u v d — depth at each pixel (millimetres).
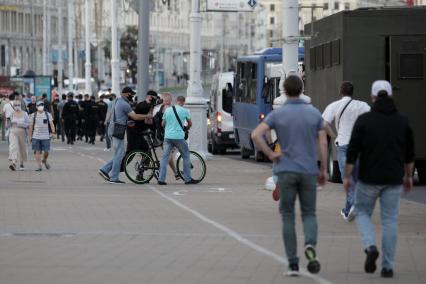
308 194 25828
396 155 25906
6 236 33125
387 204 26078
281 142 25953
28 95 138875
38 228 35219
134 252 29812
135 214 39562
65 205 42781
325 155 26125
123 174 60031
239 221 37406
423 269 27203
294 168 25734
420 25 53125
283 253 29734
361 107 37469
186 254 29500
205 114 74125
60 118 113000
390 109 26062
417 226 36188
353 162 26141
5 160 74938
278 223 36812
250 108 77375
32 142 64625
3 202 43938
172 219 38000
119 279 25359
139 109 53812
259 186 52781
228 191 49719
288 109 25969
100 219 37906
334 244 31703
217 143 88625
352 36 53406
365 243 26125
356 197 26484
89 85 158125
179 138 53062
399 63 53188
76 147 96312
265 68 75000
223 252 29922
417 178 59625
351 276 26078
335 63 54875
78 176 59500
